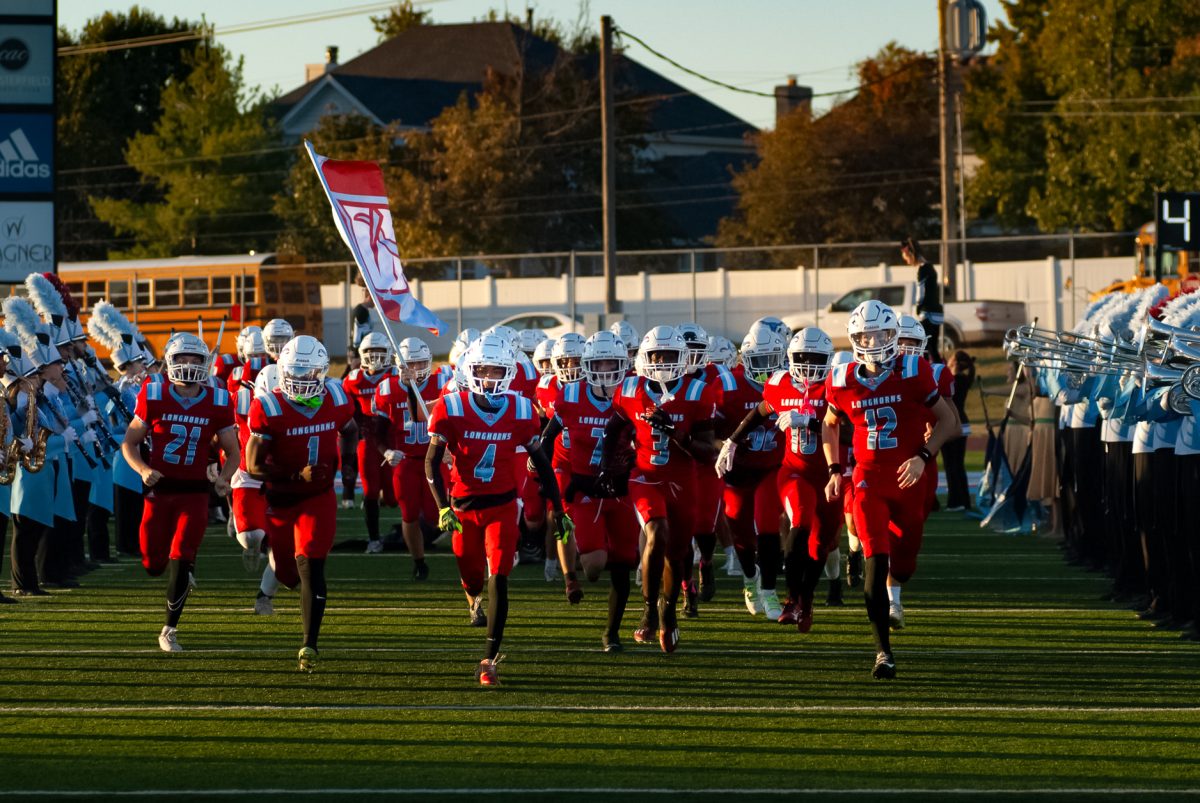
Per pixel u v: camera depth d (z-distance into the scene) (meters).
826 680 20.44
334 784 15.15
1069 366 26.67
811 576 23.62
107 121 149.88
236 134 124.38
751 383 25.25
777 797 14.63
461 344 30.91
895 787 15.01
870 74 133.12
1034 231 121.81
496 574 20.17
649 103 128.00
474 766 15.89
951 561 34.03
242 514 25.20
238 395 22.20
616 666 21.45
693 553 26.64
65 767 15.80
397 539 36.19
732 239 132.75
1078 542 33.19
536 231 118.12
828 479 23.61
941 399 20.59
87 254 142.50
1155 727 17.58
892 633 24.42
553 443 25.02
